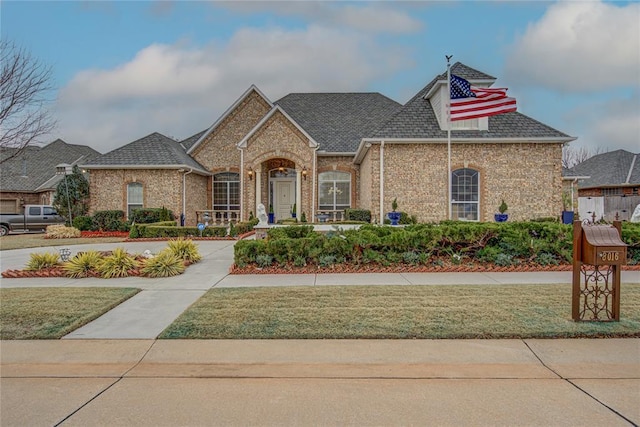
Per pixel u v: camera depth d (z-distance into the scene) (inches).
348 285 316.2
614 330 204.7
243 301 266.7
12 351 190.4
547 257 392.5
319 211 865.5
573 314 219.9
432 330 207.9
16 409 137.3
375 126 981.2
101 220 861.8
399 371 167.0
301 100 1080.2
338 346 193.0
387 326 214.4
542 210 705.6
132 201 893.8
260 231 554.9
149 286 324.5
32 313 243.3
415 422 126.6
